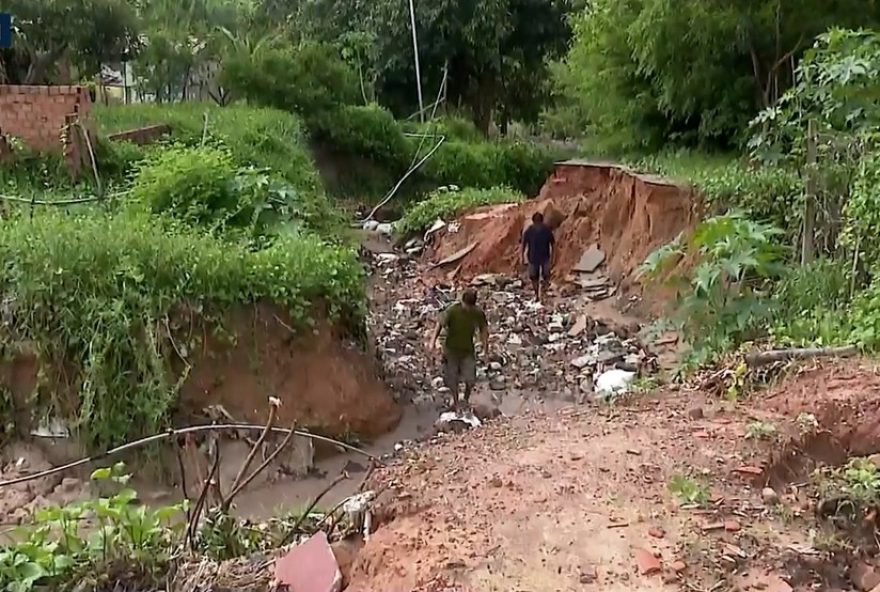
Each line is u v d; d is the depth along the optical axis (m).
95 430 9.28
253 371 10.05
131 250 10.01
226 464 9.37
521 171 32.62
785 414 6.14
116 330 9.41
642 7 20.39
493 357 13.36
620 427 6.03
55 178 15.31
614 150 23.33
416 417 11.26
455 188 27.59
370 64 35.91
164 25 31.05
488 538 4.43
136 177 15.07
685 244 14.35
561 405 11.33
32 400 9.43
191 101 29.92
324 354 10.67
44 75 25.69
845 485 5.04
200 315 9.89
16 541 5.89
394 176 31.36
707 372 7.57
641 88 22.05
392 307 16.80
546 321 15.71
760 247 10.47
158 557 5.04
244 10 38.62
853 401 6.11
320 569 4.42
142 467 9.23
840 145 10.59
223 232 12.60
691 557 4.20
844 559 4.36
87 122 16.11
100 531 5.30
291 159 20.73
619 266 17.48
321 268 11.19
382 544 4.48
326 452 10.07
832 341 7.88
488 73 36.56
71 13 25.80
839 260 9.95
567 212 20.14
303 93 30.22
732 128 19.50
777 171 14.30
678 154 19.97
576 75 25.55
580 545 4.34
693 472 5.16
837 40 11.30
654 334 13.24
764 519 4.65
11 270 9.62
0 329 9.50
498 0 34.56
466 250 20.58
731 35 18.45
